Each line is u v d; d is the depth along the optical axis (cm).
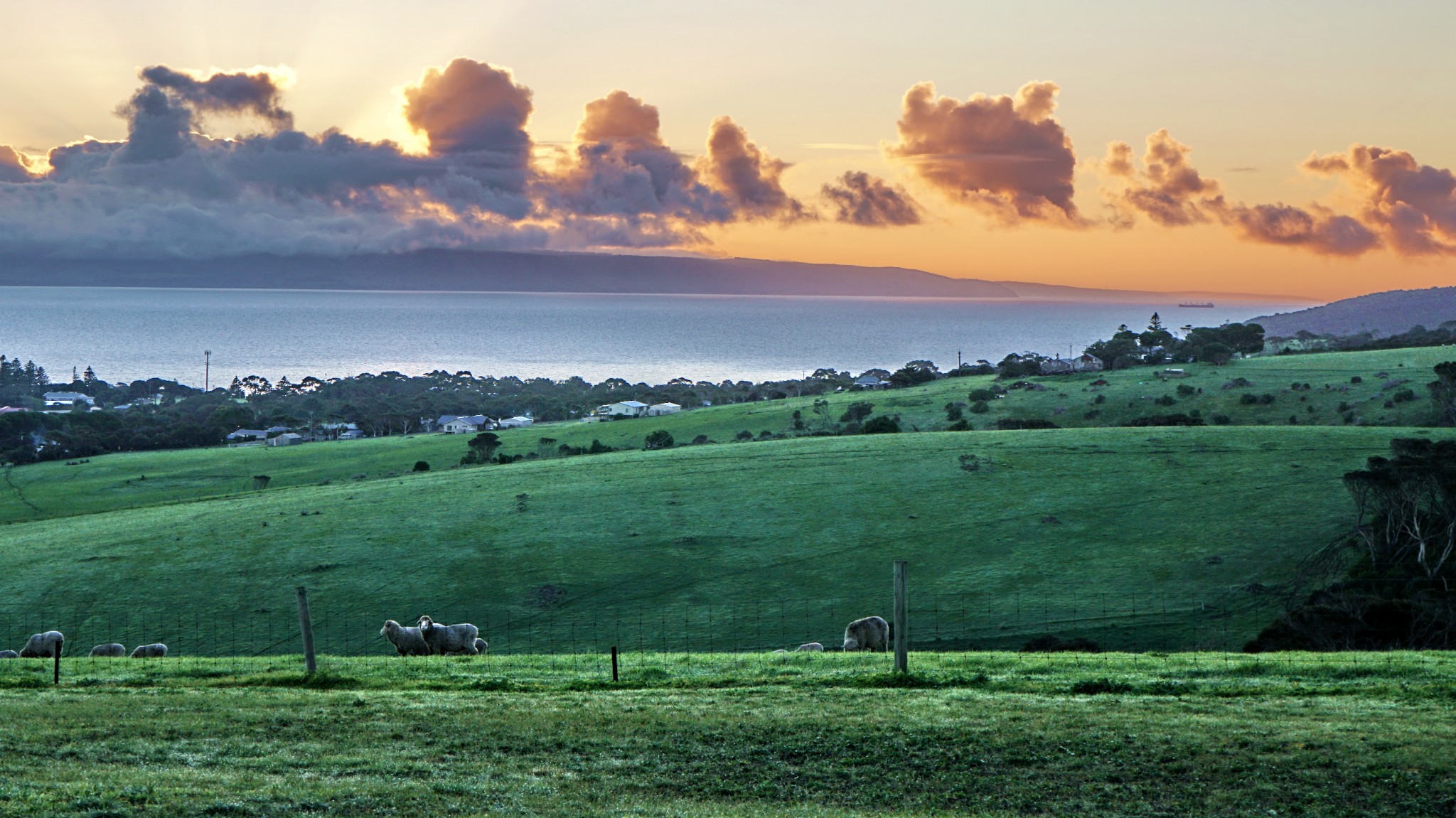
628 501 10319
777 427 15962
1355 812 1662
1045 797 1766
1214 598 7494
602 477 11331
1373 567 7619
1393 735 1956
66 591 8388
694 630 7325
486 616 7719
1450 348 17788
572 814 1614
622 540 9188
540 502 10388
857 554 8725
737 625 7388
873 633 4288
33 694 2488
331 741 2056
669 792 1797
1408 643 6066
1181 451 10912
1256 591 7519
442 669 2906
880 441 12388
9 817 1456
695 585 8188
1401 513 7950
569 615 7694
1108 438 11662
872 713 2211
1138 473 10300
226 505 11188
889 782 1845
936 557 8588
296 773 1834
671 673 2769
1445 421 12938
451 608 7869
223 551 9238
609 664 2973
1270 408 14500
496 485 11200
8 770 1769
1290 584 7625
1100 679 2516
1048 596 7675
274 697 2439
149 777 1736
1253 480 9812
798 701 2347
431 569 8650
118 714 2245
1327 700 2262
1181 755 1908
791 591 8006
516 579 8381
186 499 12888
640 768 1916
